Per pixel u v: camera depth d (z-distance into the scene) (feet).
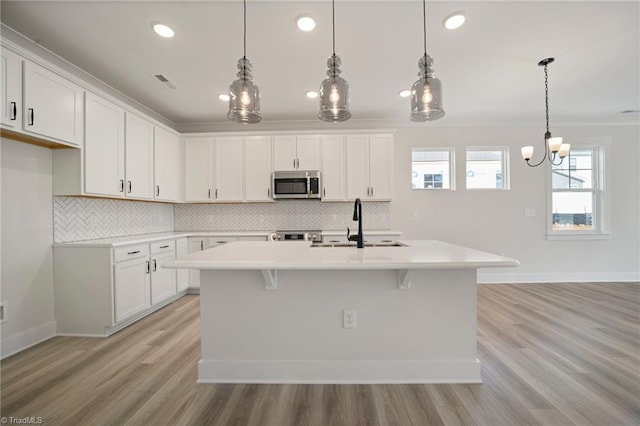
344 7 6.56
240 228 14.78
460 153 14.84
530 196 14.88
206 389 6.01
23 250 7.80
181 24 7.10
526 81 10.47
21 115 6.86
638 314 10.07
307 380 6.27
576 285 14.10
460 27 7.34
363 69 9.40
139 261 9.78
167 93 11.15
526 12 6.85
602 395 5.65
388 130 13.60
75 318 8.61
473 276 6.25
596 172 15.07
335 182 13.58
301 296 6.31
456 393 5.80
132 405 5.48
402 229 14.84
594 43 8.16
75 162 8.50
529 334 8.43
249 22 7.04
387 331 6.28
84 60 8.76
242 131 14.44
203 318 6.36
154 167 11.89
